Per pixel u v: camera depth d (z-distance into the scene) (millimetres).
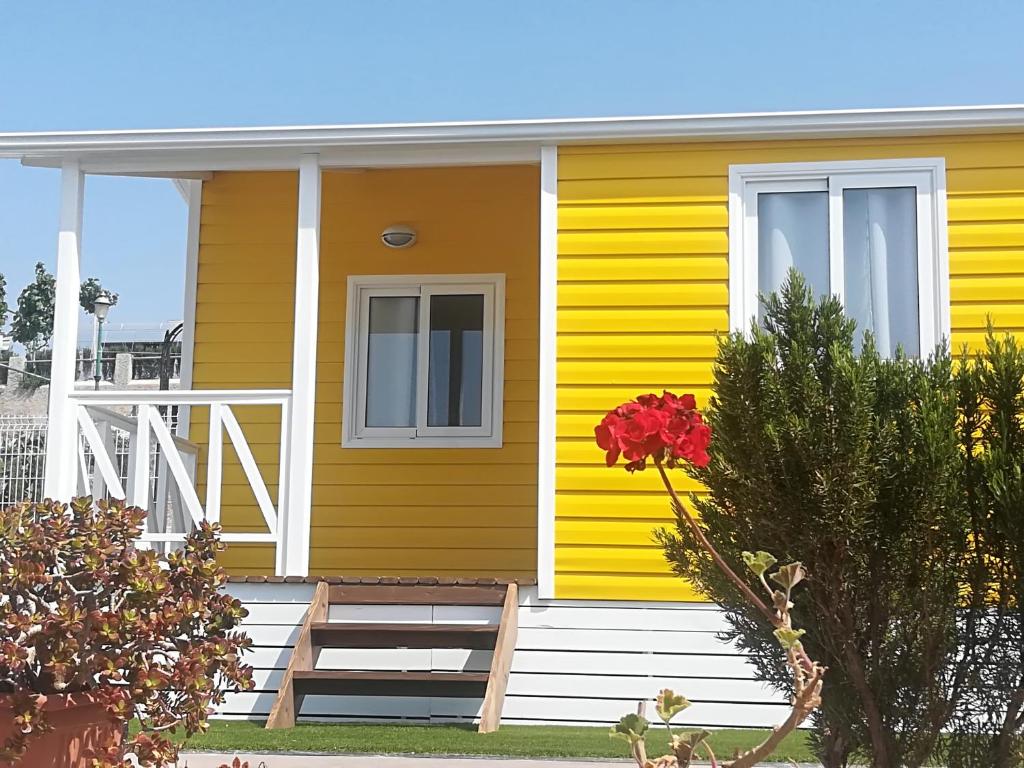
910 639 3633
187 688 3568
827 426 3602
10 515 3631
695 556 3986
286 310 9055
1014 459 3553
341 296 9094
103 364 30172
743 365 3734
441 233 9086
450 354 9039
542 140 7219
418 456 8914
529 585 6781
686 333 7023
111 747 3609
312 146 7379
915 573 3588
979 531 3586
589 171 7238
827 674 3717
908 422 3629
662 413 2922
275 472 8930
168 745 3604
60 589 3666
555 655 6688
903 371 3758
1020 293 6840
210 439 7234
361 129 7281
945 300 6879
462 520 8805
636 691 6605
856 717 3723
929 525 3525
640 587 6742
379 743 5406
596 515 6852
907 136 7039
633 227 7152
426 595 6715
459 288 9055
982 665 3635
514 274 9000
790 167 7098
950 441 3568
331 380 9031
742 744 5641
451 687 6086
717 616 6633
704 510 3943
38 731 3369
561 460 6938
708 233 7105
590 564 6801
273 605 6727
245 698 6582
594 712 6602
